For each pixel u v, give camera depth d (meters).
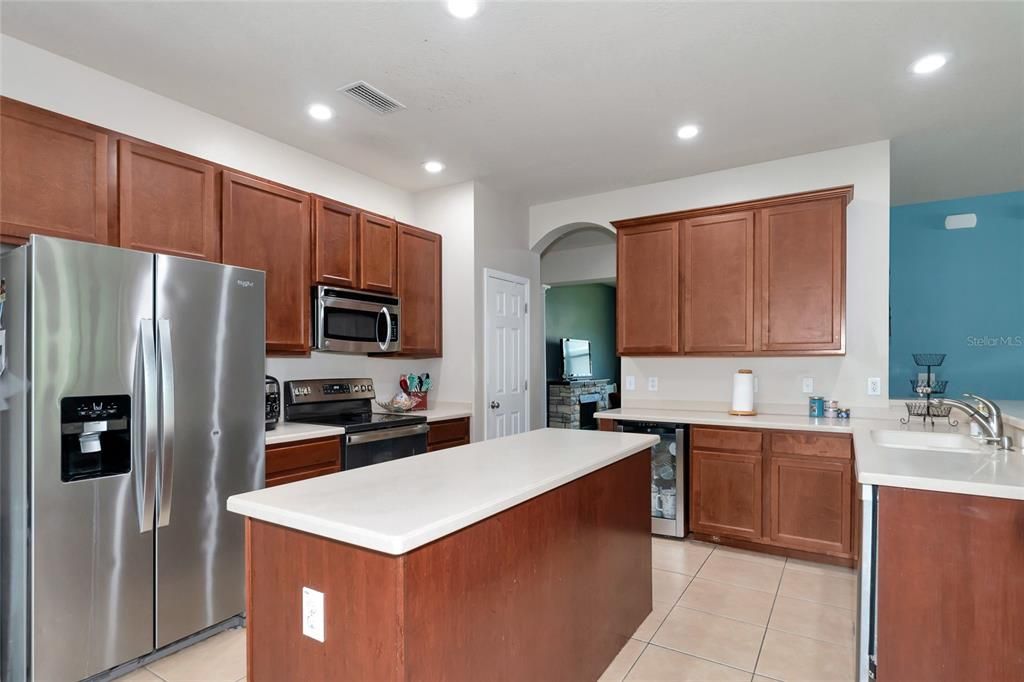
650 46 2.46
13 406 1.95
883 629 1.81
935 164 3.86
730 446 3.49
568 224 4.87
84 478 2.00
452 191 4.40
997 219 4.46
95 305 2.03
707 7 2.18
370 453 3.29
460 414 4.05
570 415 7.59
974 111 3.09
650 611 2.64
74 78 2.57
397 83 2.79
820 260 3.45
